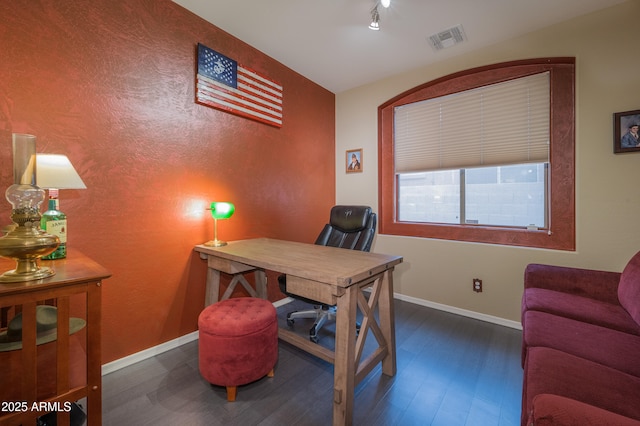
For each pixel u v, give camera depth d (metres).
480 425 1.42
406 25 2.33
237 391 1.67
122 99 1.85
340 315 1.43
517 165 2.60
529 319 1.60
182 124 2.17
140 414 1.48
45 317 1.22
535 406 0.75
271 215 2.94
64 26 1.62
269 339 1.68
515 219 2.66
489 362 1.97
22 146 1.19
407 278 3.18
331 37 2.52
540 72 2.44
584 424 0.65
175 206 2.15
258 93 2.72
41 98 1.56
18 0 1.48
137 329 1.97
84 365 1.25
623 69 2.05
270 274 2.98
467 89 2.82
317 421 1.45
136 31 1.91
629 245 2.06
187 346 2.19
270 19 2.27
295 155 3.21
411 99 3.20
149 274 2.02
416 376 1.82
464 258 2.79
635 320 1.37
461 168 2.88
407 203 3.34
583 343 1.32
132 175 1.92
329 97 3.70
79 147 1.69
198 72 2.23
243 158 2.64
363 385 1.73
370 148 3.50
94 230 1.76
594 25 2.15
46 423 1.15
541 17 2.22
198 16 2.24
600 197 2.15
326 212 3.68
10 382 1.08
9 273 1.03
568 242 2.34
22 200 1.09
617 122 2.07
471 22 2.29
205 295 2.35
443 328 2.51
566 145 2.32
